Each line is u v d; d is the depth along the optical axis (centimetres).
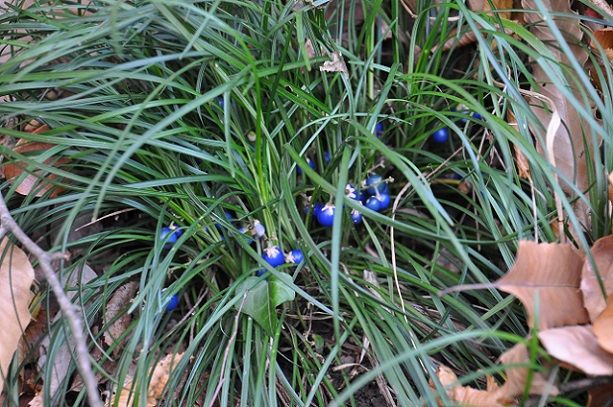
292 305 44
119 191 42
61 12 47
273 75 42
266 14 43
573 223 38
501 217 42
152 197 44
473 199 46
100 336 44
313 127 45
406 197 46
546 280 38
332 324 44
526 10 44
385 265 44
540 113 45
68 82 40
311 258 44
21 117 46
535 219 41
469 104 41
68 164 43
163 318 45
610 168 41
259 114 40
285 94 42
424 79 44
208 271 45
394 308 41
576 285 38
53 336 42
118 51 37
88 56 44
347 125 44
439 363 41
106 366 44
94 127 41
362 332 43
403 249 45
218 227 45
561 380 39
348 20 49
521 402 37
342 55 45
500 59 45
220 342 43
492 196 44
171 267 43
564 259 38
